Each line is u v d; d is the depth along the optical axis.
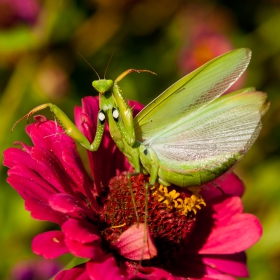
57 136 0.47
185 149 0.45
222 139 0.45
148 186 0.45
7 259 0.58
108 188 0.46
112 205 0.46
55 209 0.43
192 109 0.45
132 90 0.64
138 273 0.44
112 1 0.63
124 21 0.65
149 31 0.66
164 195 0.45
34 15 0.60
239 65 0.45
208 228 0.47
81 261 0.45
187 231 0.46
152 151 0.45
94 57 0.64
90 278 0.43
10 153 0.45
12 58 0.61
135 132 0.45
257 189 0.61
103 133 0.47
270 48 0.67
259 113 0.45
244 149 0.45
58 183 0.45
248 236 0.46
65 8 0.61
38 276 0.57
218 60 0.44
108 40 0.64
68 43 0.62
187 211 0.46
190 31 0.67
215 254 0.47
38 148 0.45
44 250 0.43
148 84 0.65
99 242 0.45
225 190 0.49
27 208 0.43
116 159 0.48
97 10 0.63
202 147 0.45
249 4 0.70
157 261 0.46
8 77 0.62
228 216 0.47
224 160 0.45
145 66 0.66
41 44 0.61
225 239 0.47
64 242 0.43
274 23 0.68
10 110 0.61
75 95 0.62
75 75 0.63
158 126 0.45
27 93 0.61
